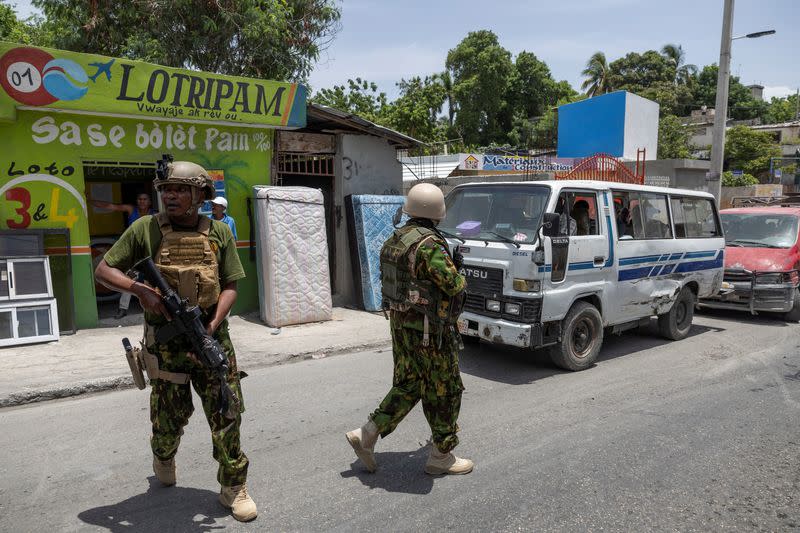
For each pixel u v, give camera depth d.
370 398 5.21
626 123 24.30
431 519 3.17
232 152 8.24
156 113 7.23
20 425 4.45
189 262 2.92
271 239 7.70
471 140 48.59
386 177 9.94
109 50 12.38
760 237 9.73
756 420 4.79
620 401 5.23
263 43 12.16
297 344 6.87
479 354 6.85
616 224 6.58
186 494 3.39
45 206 6.88
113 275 2.82
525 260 5.64
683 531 3.12
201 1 11.51
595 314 6.28
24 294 6.49
